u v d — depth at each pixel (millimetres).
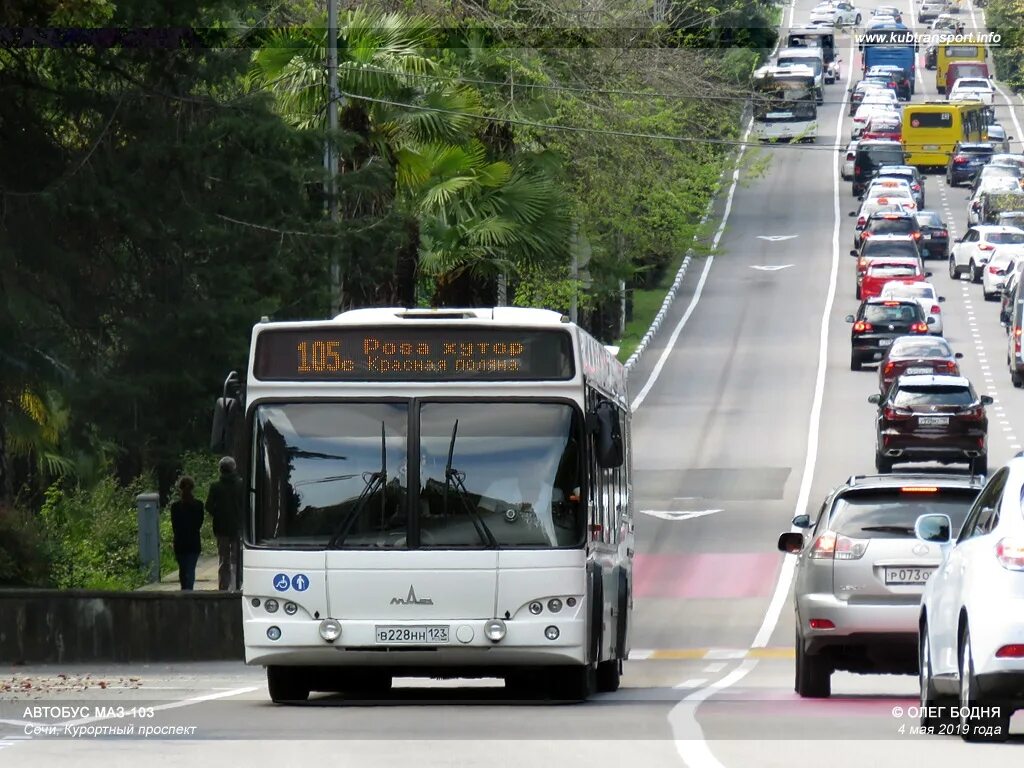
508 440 61938
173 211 112938
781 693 70062
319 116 137750
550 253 153125
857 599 65188
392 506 61438
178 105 116312
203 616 88688
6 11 105188
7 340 110125
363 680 68188
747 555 131750
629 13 175000
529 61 164875
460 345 62344
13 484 135750
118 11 109875
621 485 78062
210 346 112188
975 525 47875
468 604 60938
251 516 61750
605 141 174500
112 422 113938
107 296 116250
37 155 113500
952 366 192375
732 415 194875
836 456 171500
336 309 119000
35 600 83062
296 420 62156
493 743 46438
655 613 113375
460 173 146125
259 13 135250
